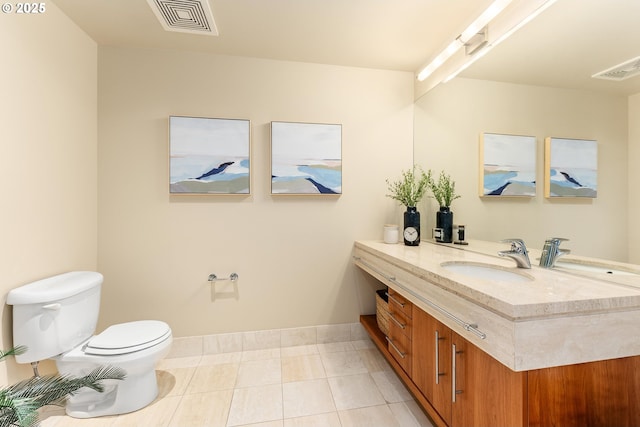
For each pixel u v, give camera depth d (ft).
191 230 7.42
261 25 6.22
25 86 5.16
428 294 4.69
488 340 3.35
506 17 5.06
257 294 7.76
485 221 6.05
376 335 7.13
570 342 3.13
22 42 5.08
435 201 7.65
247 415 5.33
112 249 7.10
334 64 7.95
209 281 7.51
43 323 4.95
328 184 7.88
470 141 6.40
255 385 6.23
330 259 8.11
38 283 5.28
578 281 3.93
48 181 5.66
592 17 4.05
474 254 6.15
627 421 3.38
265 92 7.66
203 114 7.39
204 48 7.18
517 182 5.29
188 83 7.32
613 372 3.35
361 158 8.20
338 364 7.06
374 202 8.29
